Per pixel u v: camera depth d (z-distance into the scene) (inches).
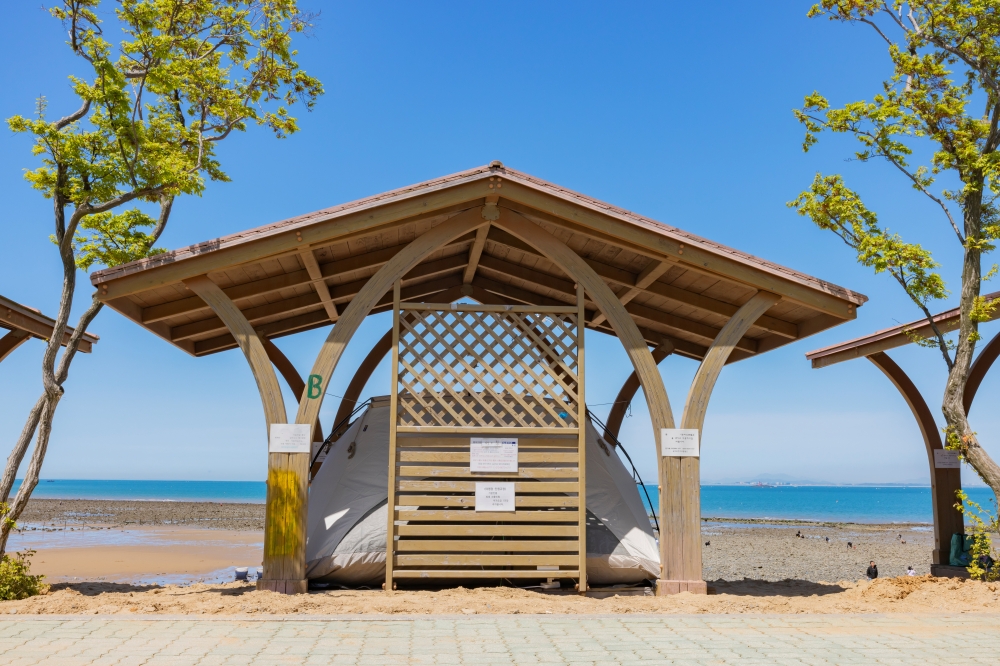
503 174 312.2
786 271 323.9
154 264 298.7
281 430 303.9
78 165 323.6
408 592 301.9
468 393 326.0
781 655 201.6
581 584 308.8
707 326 416.2
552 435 322.0
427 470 311.9
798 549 1000.2
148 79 365.7
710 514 2586.1
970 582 338.6
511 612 261.3
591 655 198.7
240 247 303.9
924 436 464.1
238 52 453.4
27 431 326.3
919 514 2667.3
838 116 411.8
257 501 2738.7
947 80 399.5
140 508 1887.3
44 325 430.3
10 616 241.0
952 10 399.2
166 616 242.8
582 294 330.0
